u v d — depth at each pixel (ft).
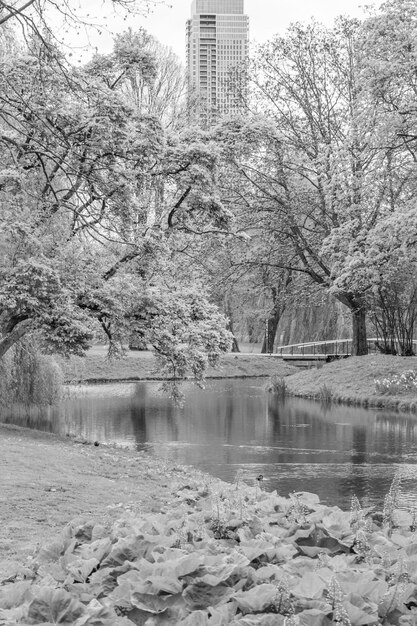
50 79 35.70
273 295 135.74
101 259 60.49
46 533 26.43
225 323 64.03
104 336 64.39
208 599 9.98
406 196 104.32
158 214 63.82
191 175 59.06
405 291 117.29
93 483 37.55
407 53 81.56
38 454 44.68
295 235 117.50
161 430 72.18
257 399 100.83
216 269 118.83
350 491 44.32
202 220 65.62
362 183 95.50
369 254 89.86
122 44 61.82
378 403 90.74
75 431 70.64
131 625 8.96
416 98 83.82
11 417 76.54
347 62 111.86
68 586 10.60
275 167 114.52
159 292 61.93
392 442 63.93
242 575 10.65
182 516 14.69
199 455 57.93
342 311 146.61
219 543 13.06
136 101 80.84
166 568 10.46
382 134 85.05
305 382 108.06
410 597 10.23
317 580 9.83
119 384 122.21
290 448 61.41
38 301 53.78
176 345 59.67
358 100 87.51
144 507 31.99
